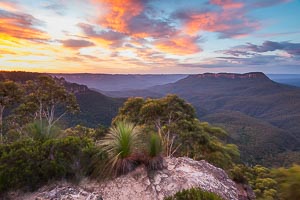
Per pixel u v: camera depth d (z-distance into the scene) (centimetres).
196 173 617
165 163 623
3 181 486
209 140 1478
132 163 585
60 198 470
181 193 428
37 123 709
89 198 475
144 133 677
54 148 568
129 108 1580
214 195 424
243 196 698
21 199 483
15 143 585
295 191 272
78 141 600
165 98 1527
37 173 517
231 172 946
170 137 1446
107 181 552
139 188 530
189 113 1545
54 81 1825
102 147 604
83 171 568
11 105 1580
